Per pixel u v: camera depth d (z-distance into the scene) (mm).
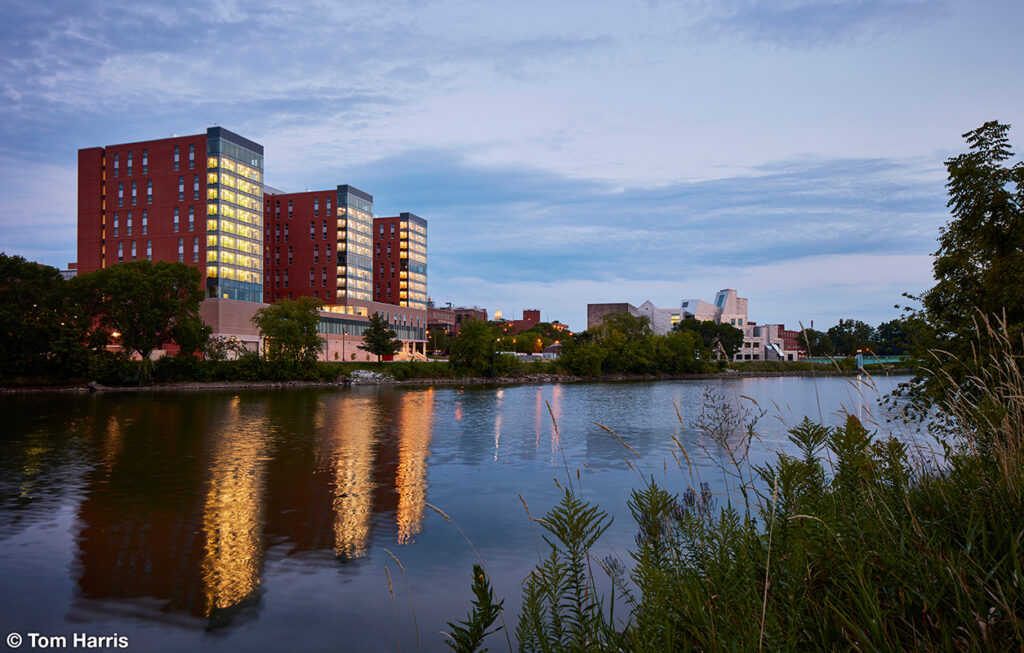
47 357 68562
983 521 3555
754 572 3986
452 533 14547
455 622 9648
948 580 3219
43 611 10344
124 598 10875
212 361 81812
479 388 83938
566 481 20078
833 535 3754
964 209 16438
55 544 13906
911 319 15969
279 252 155750
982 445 4395
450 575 11766
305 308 91562
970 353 11766
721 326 177625
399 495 18641
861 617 3242
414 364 105312
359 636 9289
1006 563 3236
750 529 4371
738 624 3449
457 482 20484
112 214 121625
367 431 34844
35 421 38688
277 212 156625
